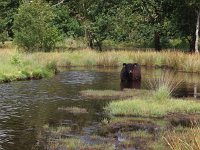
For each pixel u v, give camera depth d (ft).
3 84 80.18
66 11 194.29
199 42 161.58
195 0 143.23
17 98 64.95
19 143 40.63
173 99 61.77
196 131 37.83
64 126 47.37
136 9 173.99
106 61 129.49
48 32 142.51
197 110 55.57
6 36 175.01
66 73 105.29
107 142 40.88
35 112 54.80
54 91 73.15
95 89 76.54
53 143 40.45
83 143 40.37
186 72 109.91
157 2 167.94
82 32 190.60
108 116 52.75
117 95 69.05
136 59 128.98
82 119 51.01
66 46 179.63
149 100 60.80
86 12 190.80
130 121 49.55
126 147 39.04
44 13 144.77
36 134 43.88
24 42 139.23
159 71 111.34
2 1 198.80
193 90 76.23
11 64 95.40
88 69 117.70
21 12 141.08
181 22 161.17
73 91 73.61
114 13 183.83
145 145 39.50
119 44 191.42
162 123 48.65
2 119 50.42
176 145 31.09
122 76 89.51
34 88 76.07
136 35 174.19
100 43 187.73
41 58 115.03
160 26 166.20
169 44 188.65
